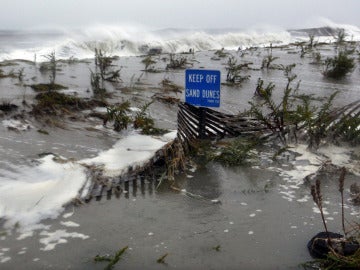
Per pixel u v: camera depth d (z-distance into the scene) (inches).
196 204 186.7
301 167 233.5
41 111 324.5
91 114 331.6
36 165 217.6
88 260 143.7
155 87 489.4
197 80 258.8
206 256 148.9
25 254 145.4
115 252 148.6
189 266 143.3
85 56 848.9
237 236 162.2
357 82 559.5
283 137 272.5
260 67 697.0
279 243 158.2
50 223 164.9
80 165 217.2
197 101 262.4
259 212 181.6
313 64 730.8
